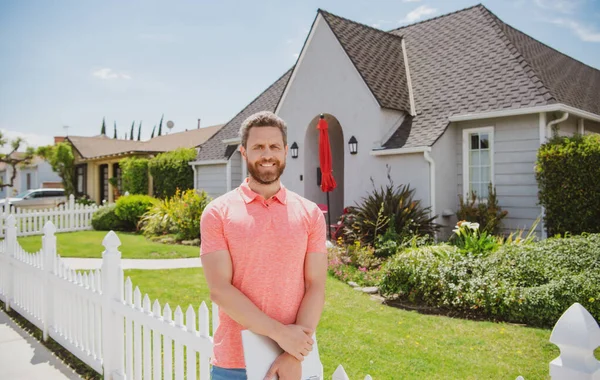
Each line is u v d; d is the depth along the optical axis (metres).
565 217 9.06
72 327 5.04
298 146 14.12
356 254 8.88
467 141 11.40
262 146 2.14
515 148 10.46
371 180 12.12
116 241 4.21
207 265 2.05
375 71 12.90
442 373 4.24
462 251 7.29
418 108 12.42
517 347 4.84
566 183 8.93
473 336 5.19
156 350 3.54
